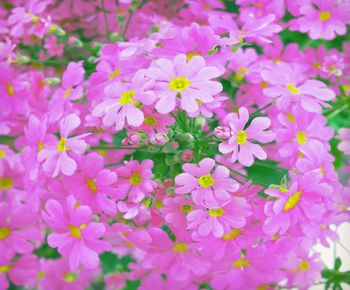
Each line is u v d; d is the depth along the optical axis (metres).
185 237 0.25
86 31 0.34
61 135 0.25
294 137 0.27
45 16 0.33
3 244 0.28
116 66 0.27
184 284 0.26
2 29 0.33
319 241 0.29
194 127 0.26
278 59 0.32
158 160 0.27
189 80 0.24
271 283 0.28
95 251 0.25
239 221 0.24
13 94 0.30
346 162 0.32
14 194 0.31
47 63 0.33
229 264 0.26
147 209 0.25
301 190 0.24
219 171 0.24
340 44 0.36
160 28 0.31
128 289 0.32
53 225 0.25
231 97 0.30
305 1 0.31
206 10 0.32
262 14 0.31
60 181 0.26
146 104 0.24
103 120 0.24
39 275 0.32
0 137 0.33
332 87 0.32
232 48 0.28
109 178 0.25
